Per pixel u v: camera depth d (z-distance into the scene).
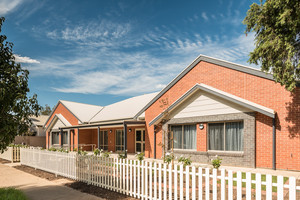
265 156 11.47
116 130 23.89
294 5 8.55
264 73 11.84
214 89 13.24
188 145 14.78
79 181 9.17
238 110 12.43
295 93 10.84
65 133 28.30
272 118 11.37
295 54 9.74
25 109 6.09
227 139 12.95
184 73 15.57
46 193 7.52
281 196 4.17
